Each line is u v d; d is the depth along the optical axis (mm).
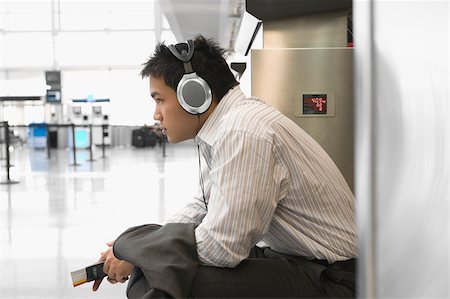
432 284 696
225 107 1373
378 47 672
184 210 1646
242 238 1215
